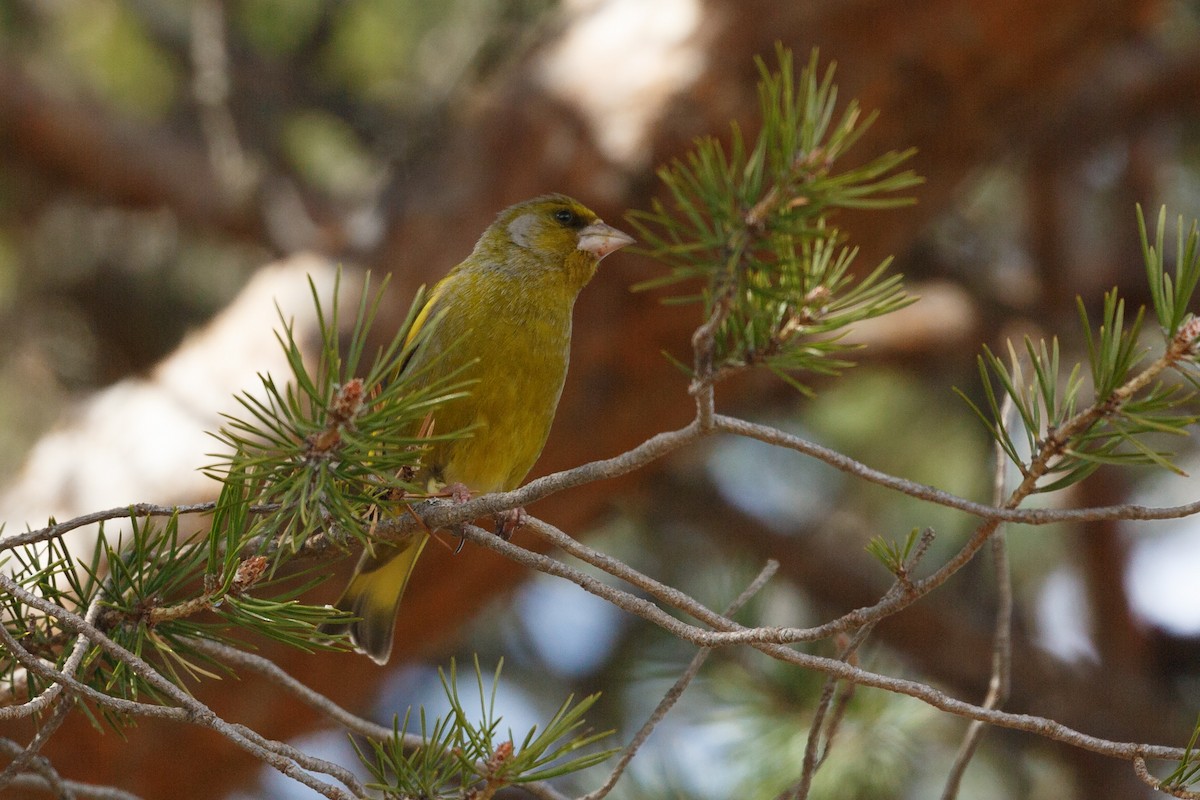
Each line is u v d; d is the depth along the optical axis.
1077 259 13.58
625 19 11.09
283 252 12.02
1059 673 12.98
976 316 13.57
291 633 4.99
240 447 4.66
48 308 13.88
